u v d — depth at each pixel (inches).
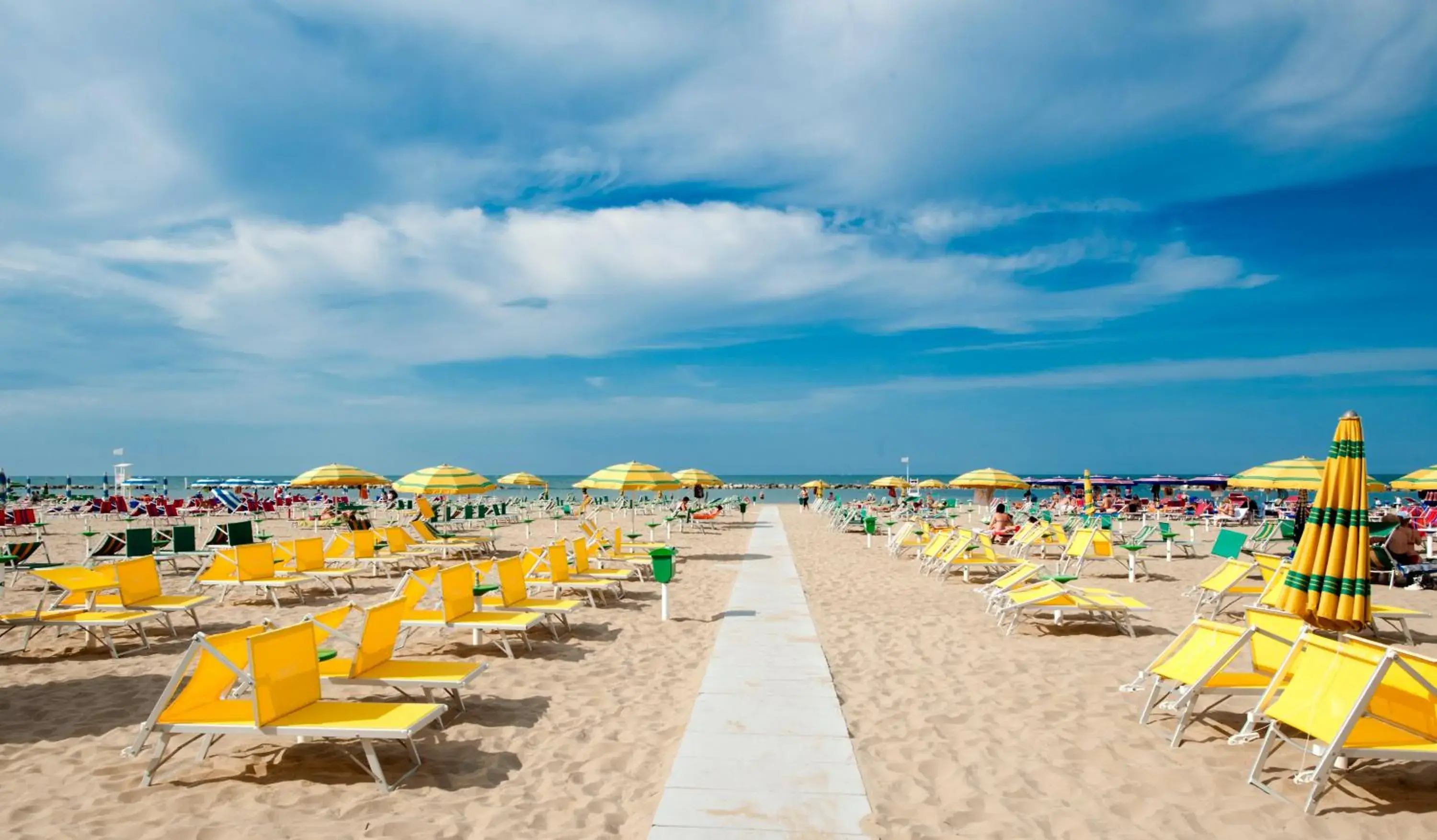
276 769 177.3
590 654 289.0
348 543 475.5
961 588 456.4
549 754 189.0
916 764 181.5
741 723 205.5
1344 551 191.0
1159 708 215.0
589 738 201.2
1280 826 150.4
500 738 200.4
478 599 337.4
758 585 458.6
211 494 1417.3
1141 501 1203.2
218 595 417.7
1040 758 185.0
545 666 271.9
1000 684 248.1
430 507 855.7
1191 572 538.0
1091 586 471.2
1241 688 189.9
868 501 1423.5
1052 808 158.9
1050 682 250.1
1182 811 156.8
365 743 165.2
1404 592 429.1
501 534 829.8
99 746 193.0
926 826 150.5
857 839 143.9
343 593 428.8
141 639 304.7
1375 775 170.7
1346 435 196.9
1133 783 170.2
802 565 563.2
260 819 153.3
